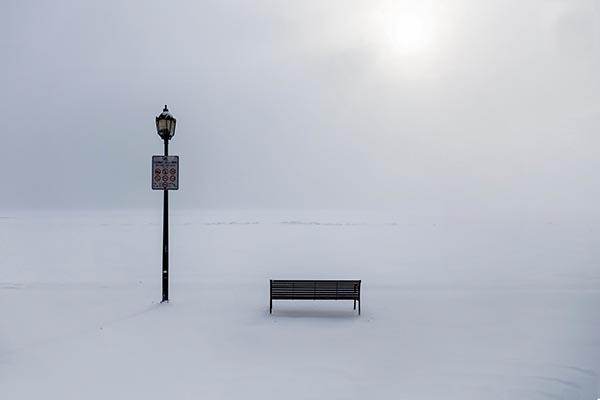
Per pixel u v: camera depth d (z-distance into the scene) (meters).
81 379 5.94
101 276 14.86
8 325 8.58
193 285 12.91
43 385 5.74
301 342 7.55
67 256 20.64
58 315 9.34
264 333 8.05
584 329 8.28
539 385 5.74
